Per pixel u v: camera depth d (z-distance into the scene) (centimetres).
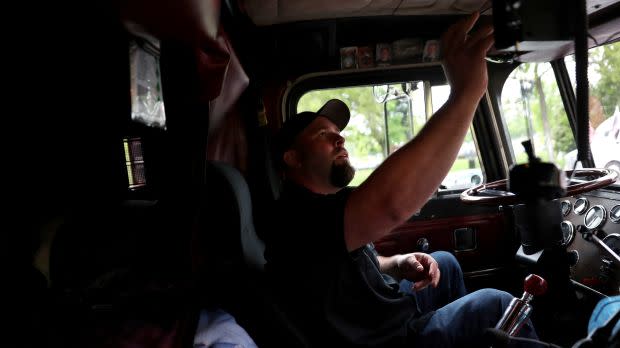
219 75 118
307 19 238
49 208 121
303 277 128
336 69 280
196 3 89
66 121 115
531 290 127
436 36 274
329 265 127
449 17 248
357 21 248
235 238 145
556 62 239
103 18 88
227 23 180
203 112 117
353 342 131
